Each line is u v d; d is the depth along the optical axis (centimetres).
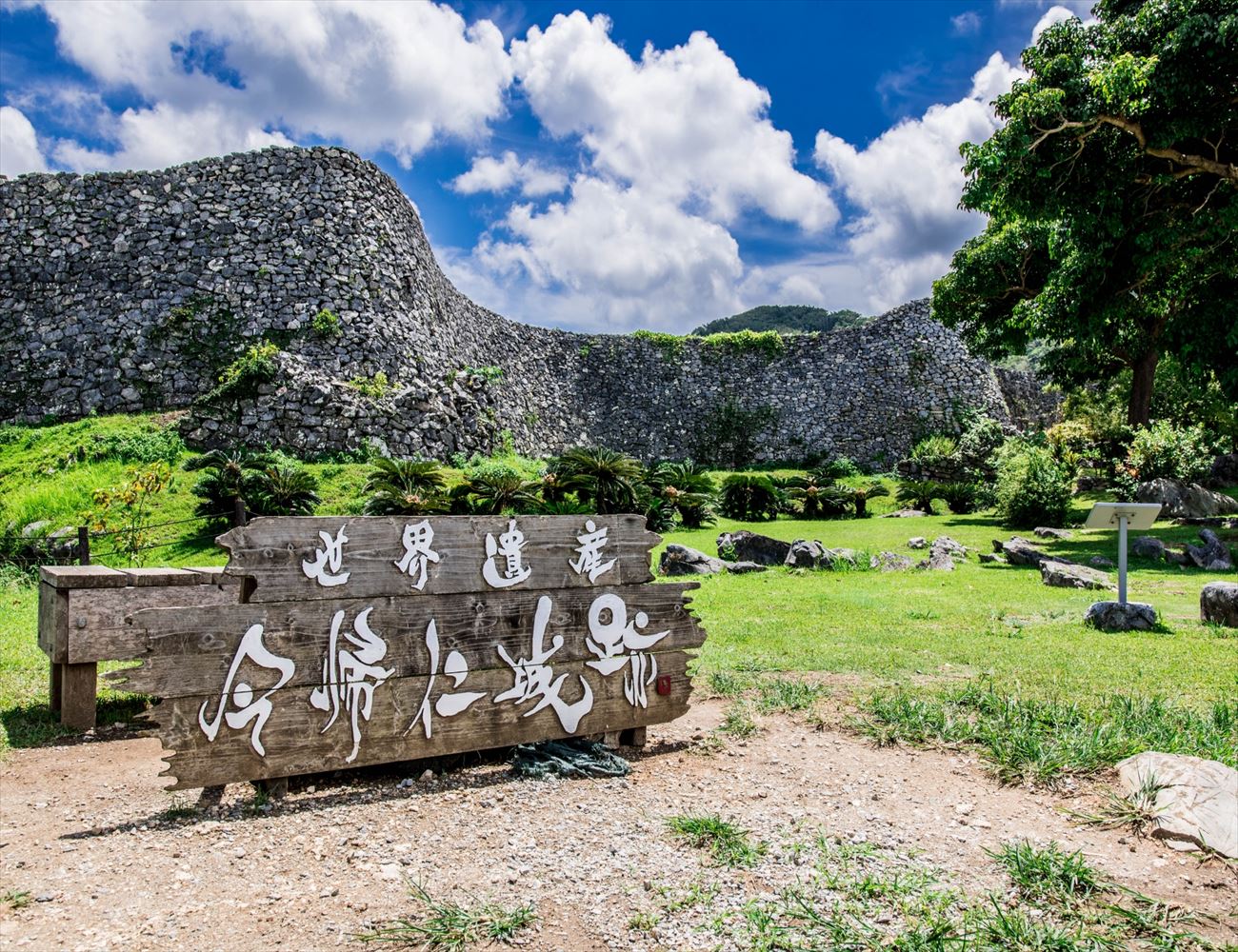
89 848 363
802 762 479
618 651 497
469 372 2927
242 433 2239
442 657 447
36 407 2417
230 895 319
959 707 566
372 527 435
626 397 3797
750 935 290
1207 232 1402
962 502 2575
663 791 433
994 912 304
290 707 412
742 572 1466
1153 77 1245
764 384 3881
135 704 636
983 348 2845
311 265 2600
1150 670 679
